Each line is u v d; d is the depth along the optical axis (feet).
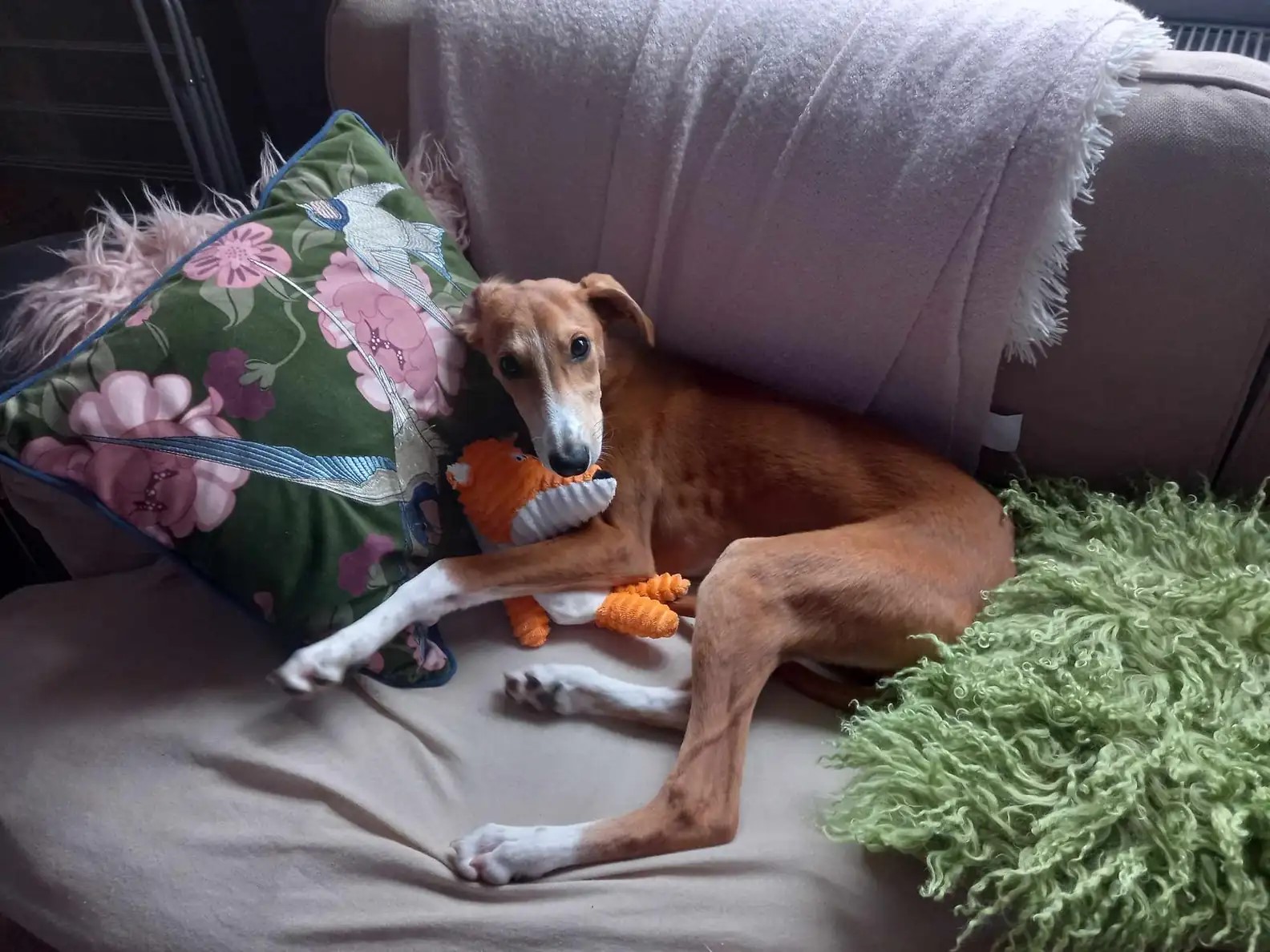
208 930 2.98
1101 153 3.48
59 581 4.70
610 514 4.16
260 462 3.35
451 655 3.78
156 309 3.39
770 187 3.88
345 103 4.54
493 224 4.45
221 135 5.55
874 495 4.02
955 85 3.62
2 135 5.98
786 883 3.03
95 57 5.47
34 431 3.20
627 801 3.38
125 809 3.15
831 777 3.39
